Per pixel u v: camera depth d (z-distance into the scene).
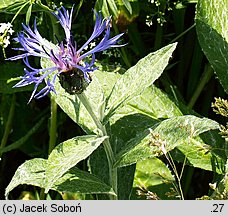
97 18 0.40
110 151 0.44
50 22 0.54
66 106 0.45
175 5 0.54
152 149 0.41
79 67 0.39
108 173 0.48
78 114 0.45
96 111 0.44
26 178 0.41
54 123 0.54
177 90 0.55
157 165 0.50
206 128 0.40
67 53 0.40
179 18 0.55
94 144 0.40
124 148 0.44
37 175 0.42
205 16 0.51
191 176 0.54
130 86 0.43
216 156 0.48
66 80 0.41
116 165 0.42
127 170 0.49
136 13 0.51
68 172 0.42
